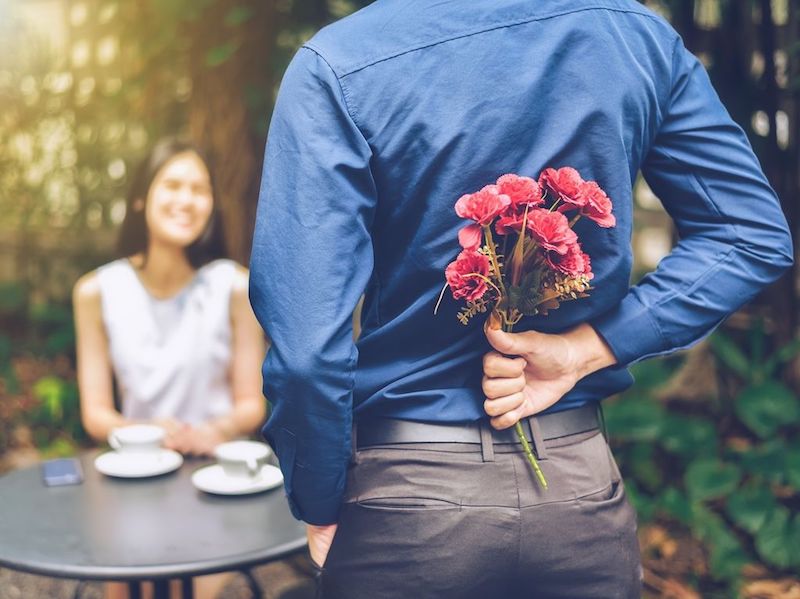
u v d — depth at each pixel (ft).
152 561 5.15
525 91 3.72
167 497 6.20
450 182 3.73
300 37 11.27
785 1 11.03
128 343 8.23
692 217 4.19
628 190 3.90
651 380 10.77
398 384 3.95
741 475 10.21
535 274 3.78
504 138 3.72
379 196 3.84
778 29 10.41
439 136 3.70
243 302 8.35
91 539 5.46
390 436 3.96
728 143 4.06
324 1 11.24
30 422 14.87
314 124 3.73
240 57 11.28
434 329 3.94
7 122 17.54
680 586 9.36
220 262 8.47
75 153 16.72
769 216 4.07
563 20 3.78
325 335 3.61
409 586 3.86
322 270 3.64
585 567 3.94
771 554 9.25
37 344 18.10
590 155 3.80
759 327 11.00
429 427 3.93
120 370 8.30
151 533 5.57
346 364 3.67
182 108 12.94
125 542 5.42
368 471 3.96
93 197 16.34
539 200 3.67
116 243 8.54
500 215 3.68
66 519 5.78
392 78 3.72
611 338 4.10
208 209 8.39
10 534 5.53
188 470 6.80
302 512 4.05
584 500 3.95
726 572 9.26
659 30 4.02
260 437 11.13
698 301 4.12
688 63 4.10
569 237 3.63
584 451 4.06
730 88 10.48
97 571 5.02
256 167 11.55
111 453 6.98
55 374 16.99
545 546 3.87
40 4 18.10
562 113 3.77
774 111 10.37
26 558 5.16
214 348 8.29
